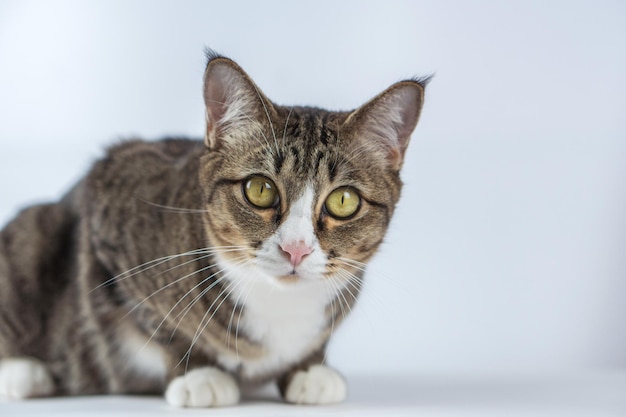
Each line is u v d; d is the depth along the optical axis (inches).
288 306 25.8
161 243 26.4
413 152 36.7
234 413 24.4
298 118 25.5
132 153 28.9
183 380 25.6
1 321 28.0
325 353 27.3
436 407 25.9
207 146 25.7
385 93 25.5
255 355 26.3
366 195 25.4
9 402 26.5
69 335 27.9
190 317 25.9
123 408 25.2
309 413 24.5
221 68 25.3
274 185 24.8
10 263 28.1
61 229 28.7
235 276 25.5
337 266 25.1
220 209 25.2
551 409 26.1
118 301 27.1
